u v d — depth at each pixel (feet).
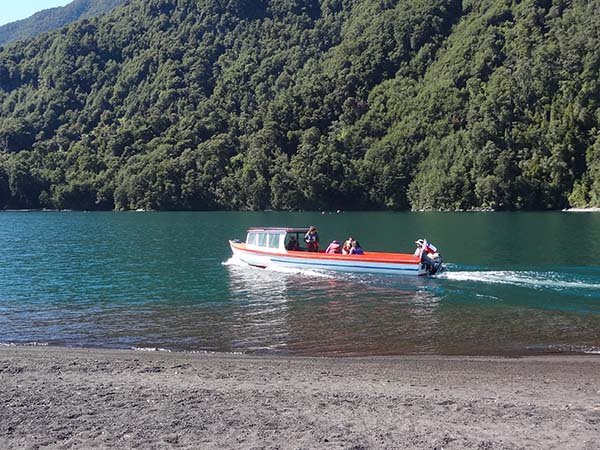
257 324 65.87
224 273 107.45
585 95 479.82
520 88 515.09
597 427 32.37
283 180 499.92
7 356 51.93
